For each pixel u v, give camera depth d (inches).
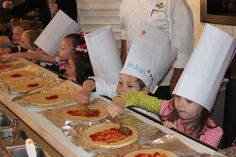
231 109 71.8
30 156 38.7
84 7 123.3
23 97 61.4
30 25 131.4
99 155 39.4
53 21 99.7
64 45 90.2
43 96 61.5
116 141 42.5
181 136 43.5
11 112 55.7
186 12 79.4
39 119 51.3
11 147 41.7
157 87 74.7
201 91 50.2
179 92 51.1
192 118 51.7
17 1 154.5
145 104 58.3
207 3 97.7
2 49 113.3
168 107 56.6
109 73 71.9
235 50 52.9
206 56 49.6
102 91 65.2
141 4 80.7
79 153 40.4
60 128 47.7
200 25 102.6
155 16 78.6
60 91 64.4
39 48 104.9
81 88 64.7
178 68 77.9
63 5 122.1
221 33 48.7
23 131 47.5
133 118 50.4
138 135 44.4
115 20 120.1
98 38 70.1
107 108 52.6
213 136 51.9
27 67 84.9
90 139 43.4
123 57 90.2
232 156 37.8
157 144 41.6
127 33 85.4
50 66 95.3
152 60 62.8
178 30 78.3
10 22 143.6
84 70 81.4
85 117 51.3
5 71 82.0
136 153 39.3
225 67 51.5
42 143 43.6
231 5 93.6
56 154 40.8
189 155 38.3
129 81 61.6
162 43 63.4
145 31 62.2
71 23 100.0
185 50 78.6
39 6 127.5
